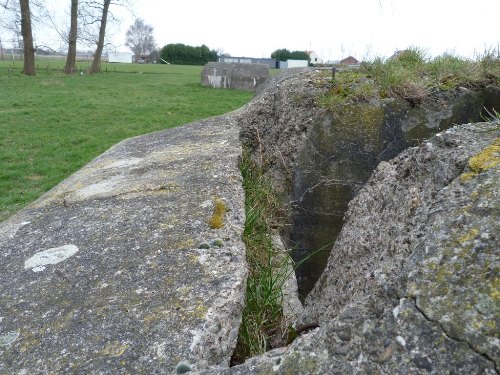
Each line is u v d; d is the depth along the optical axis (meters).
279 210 3.07
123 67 35.38
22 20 21.78
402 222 1.52
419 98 2.85
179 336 1.32
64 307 1.53
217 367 1.17
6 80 19.47
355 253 1.85
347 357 0.99
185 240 1.85
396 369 0.91
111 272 1.70
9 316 1.52
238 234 1.90
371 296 1.10
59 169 6.75
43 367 1.28
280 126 3.34
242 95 16.19
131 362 1.26
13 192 5.76
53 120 10.69
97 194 2.62
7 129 9.51
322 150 2.91
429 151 1.60
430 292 1.00
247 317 1.75
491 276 0.98
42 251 1.96
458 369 0.87
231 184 2.48
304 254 3.00
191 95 15.86
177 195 2.35
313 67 4.42
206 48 49.69
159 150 3.54
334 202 2.94
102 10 26.14
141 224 2.05
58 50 25.81
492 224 1.08
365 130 2.84
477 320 0.92
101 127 9.99
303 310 2.16
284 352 1.09
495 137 1.48
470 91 2.91
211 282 1.55
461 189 1.25
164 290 1.54
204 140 3.60
